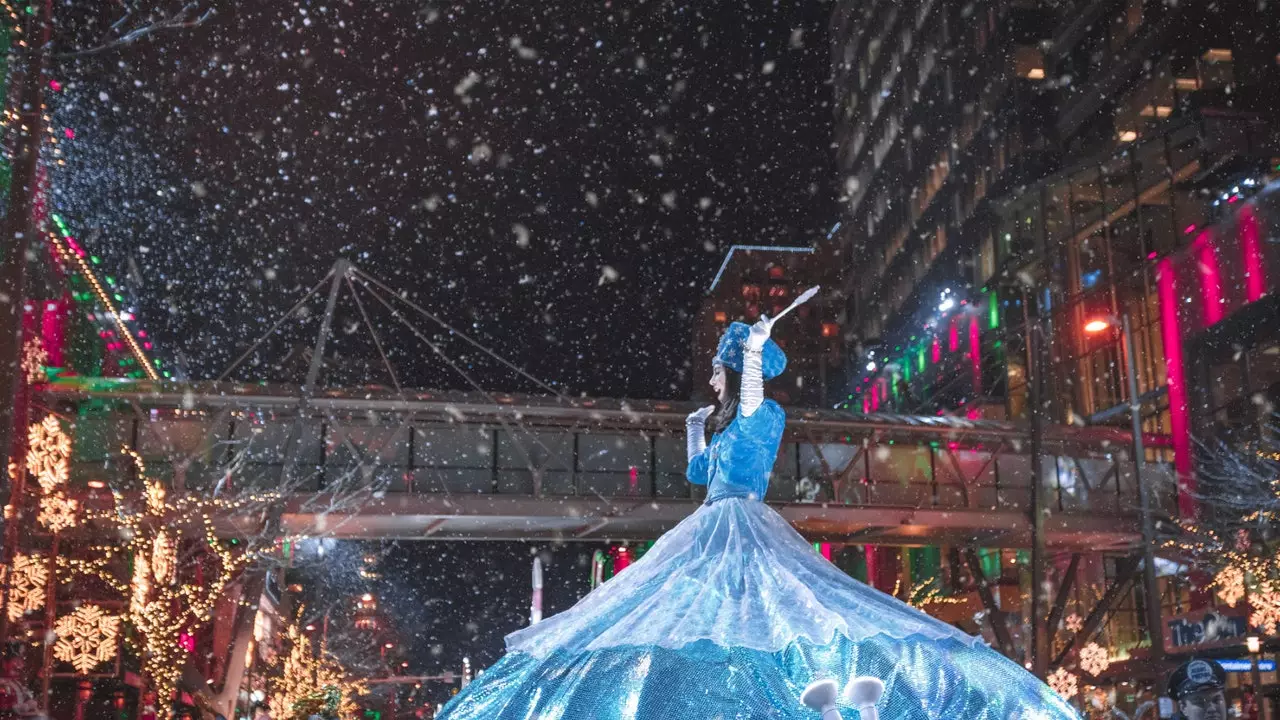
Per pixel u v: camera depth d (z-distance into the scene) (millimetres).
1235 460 34750
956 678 3012
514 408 31078
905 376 61906
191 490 27484
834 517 32625
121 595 27484
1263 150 40125
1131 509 34688
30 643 23953
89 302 30750
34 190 13422
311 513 29266
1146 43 45500
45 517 24719
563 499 31141
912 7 66562
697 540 3514
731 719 2877
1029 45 52875
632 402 32312
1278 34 41438
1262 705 26375
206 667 33938
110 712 27359
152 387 27969
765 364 3805
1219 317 38469
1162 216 42906
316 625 61031
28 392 25109
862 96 75188
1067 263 47875
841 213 78562
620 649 3006
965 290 55219
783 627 2990
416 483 31156
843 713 2906
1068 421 46500
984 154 55031
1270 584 29344
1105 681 35938
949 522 33406
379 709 63188
